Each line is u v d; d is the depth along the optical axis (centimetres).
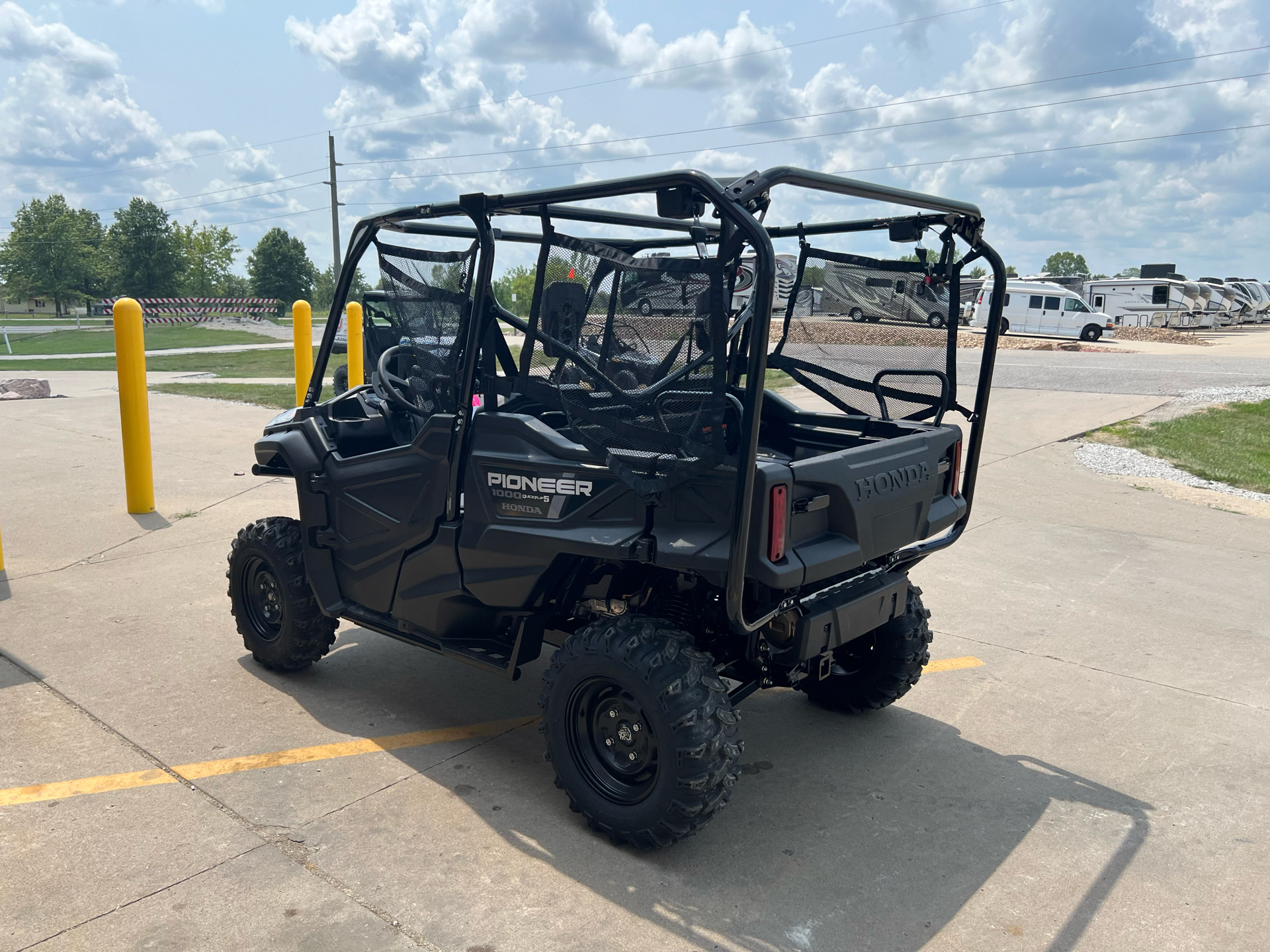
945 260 365
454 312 342
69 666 457
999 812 343
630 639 301
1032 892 295
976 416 386
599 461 311
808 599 318
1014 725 419
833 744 397
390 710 419
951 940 270
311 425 417
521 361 327
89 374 2058
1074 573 650
